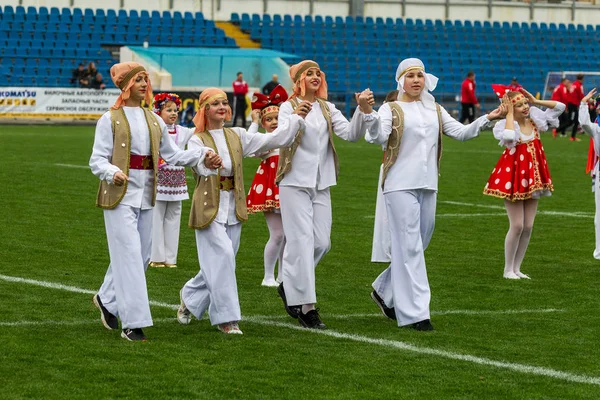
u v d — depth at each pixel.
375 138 9.48
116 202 8.78
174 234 12.85
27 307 10.01
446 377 7.77
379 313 10.27
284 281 9.62
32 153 27.98
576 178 24.77
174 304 10.46
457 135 9.90
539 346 8.85
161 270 12.55
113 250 8.83
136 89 8.93
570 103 39.28
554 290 11.63
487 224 17.11
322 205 9.83
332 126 9.88
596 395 7.37
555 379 7.79
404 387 7.48
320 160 9.73
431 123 9.77
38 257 12.97
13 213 16.83
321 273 12.52
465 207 19.23
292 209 9.61
